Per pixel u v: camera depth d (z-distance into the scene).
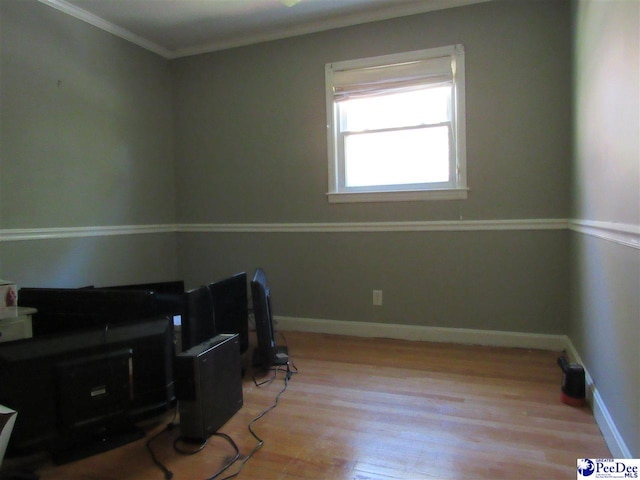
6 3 2.52
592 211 2.07
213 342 2.01
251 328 3.71
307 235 3.48
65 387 1.72
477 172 2.99
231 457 1.71
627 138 1.48
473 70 2.96
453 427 1.90
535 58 2.82
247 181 3.64
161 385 1.97
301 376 2.54
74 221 2.97
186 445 1.81
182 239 3.91
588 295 2.15
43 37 2.74
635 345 1.41
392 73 3.14
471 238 3.04
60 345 1.72
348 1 2.93
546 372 2.51
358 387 2.36
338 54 3.28
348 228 3.34
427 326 3.18
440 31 3.01
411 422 1.96
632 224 1.42
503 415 2.00
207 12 3.04
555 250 2.86
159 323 1.98
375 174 3.29
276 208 3.56
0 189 2.50
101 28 3.16
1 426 1.48
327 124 3.35
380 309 3.30
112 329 1.85
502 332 3.00
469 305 3.07
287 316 3.57
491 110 2.93
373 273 3.30
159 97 3.73
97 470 1.65
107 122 3.23
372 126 3.27
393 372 2.56
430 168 3.15
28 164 2.66
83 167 3.04
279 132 3.51
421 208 3.13
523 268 2.93
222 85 3.67
